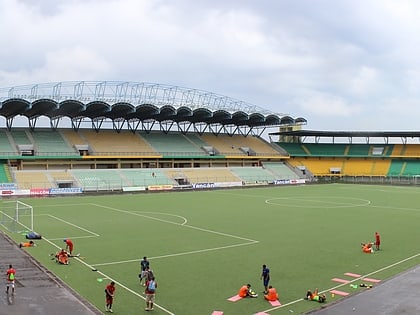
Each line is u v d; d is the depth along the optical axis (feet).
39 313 67.10
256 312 68.49
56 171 301.02
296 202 232.53
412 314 66.13
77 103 294.46
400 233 140.46
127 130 377.09
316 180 387.75
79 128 357.00
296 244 122.21
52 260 101.60
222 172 360.69
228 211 194.49
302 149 440.45
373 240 128.16
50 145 325.21
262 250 114.32
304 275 89.97
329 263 100.27
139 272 92.02
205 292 78.64
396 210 200.23
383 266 97.45
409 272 90.27
